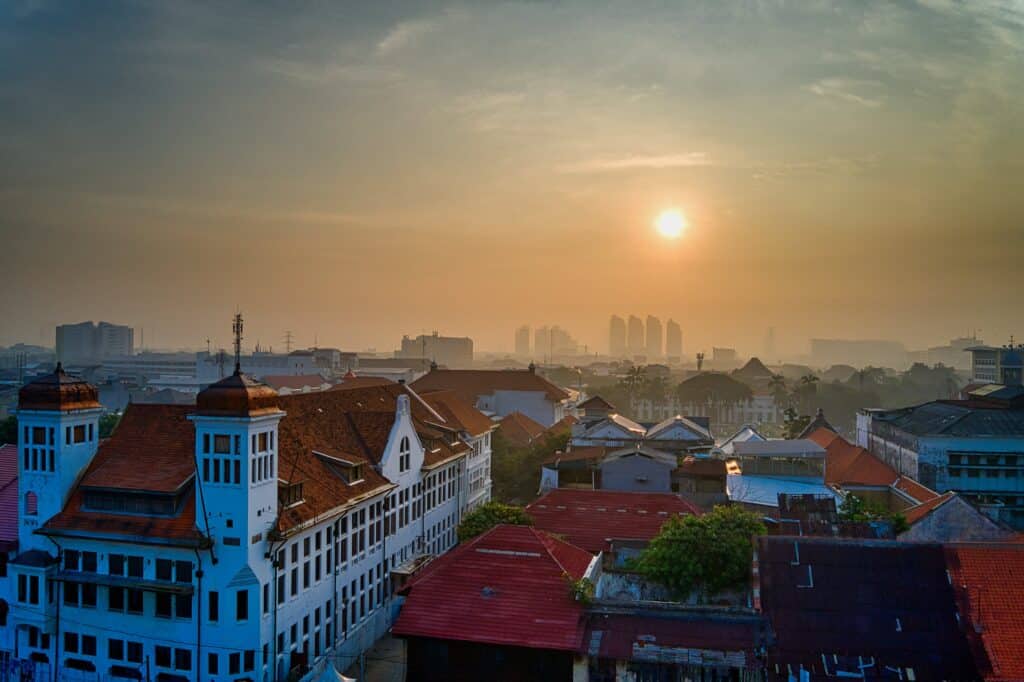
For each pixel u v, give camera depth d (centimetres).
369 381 16288
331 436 7019
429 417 9300
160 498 5281
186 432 5712
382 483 6956
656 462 8825
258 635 5091
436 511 8588
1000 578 4559
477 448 10394
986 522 6694
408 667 4716
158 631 5194
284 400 6819
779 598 4594
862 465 10638
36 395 5506
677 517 6003
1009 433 10612
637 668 4428
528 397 16100
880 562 4706
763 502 7900
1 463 6569
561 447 11956
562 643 4488
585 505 7375
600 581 5478
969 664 4141
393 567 7300
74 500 5503
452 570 5156
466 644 4616
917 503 9075
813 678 4147
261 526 5181
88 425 5700
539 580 4991
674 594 5422
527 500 11406
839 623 4419
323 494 6009
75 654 5419
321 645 5941
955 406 12138
